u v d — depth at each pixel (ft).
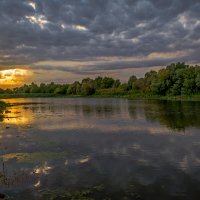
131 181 58.80
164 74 422.41
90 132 118.52
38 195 52.85
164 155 78.33
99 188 55.47
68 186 56.90
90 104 317.83
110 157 77.46
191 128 120.98
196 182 57.62
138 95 492.54
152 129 122.01
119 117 172.55
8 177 63.05
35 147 91.97
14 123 157.99
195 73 390.01
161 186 55.93
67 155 80.74
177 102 301.43
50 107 290.97
